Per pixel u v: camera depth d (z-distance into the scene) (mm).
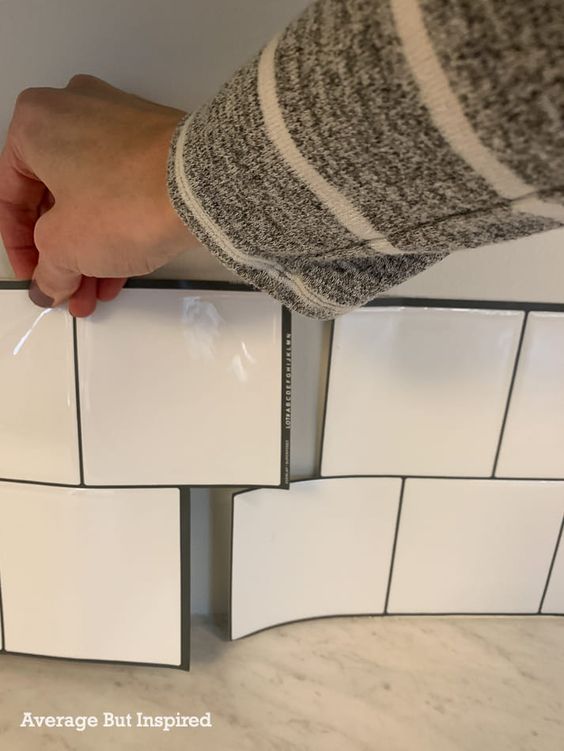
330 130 196
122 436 440
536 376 472
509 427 484
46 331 416
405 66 172
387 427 478
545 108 156
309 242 239
